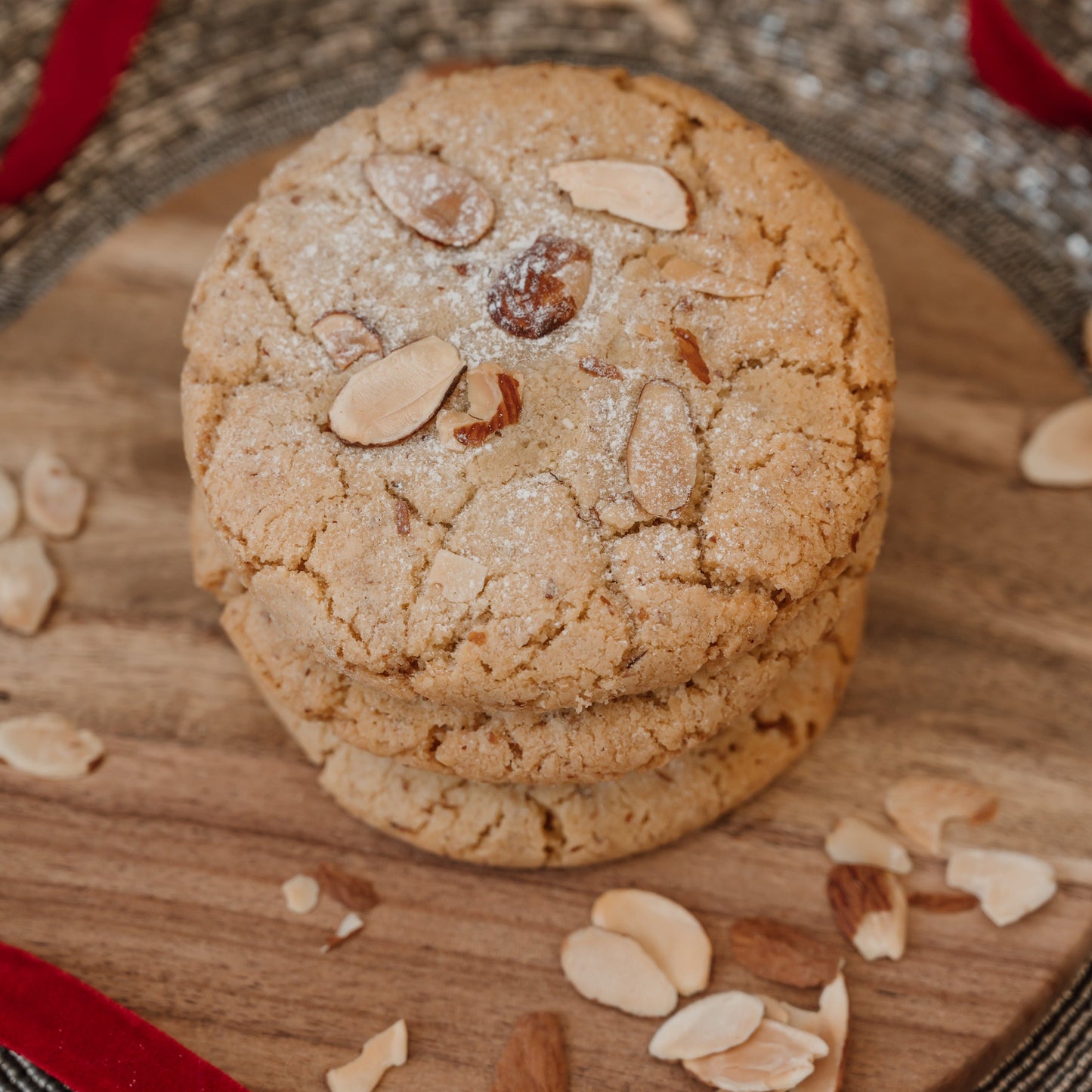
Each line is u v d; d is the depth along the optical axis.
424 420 0.32
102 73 0.40
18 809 0.35
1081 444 0.37
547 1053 0.33
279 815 0.35
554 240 0.33
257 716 0.35
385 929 0.34
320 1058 0.33
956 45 0.42
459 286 0.33
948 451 0.38
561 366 0.32
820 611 0.33
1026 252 0.40
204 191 0.40
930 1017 0.33
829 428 0.32
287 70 0.42
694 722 0.32
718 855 0.34
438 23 0.42
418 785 0.34
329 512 0.32
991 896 0.34
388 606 0.32
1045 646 0.36
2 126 0.41
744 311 0.33
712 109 0.34
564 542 0.32
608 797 0.34
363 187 0.34
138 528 0.37
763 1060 0.33
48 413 0.38
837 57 0.42
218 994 0.33
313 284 0.33
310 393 0.32
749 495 0.32
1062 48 0.42
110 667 0.36
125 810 0.35
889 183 0.41
